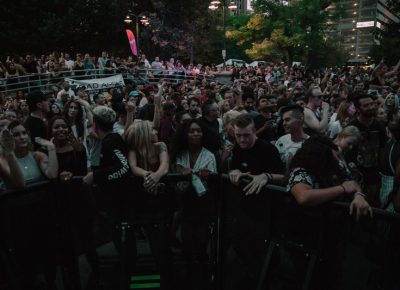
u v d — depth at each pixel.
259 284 3.26
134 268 3.47
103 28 38.81
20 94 15.92
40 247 3.27
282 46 50.22
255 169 3.61
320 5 49.75
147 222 3.45
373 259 2.57
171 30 38.81
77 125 5.89
